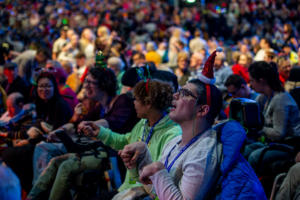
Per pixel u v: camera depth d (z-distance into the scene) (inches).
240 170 74.2
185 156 77.3
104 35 369.4
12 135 150.8
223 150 75.1
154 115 102.7
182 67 255.4
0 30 441.4
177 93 81.5
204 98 78.0
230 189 72.2
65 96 170.7
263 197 75.8
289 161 117.7
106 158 126.8
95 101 136.3
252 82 138.3
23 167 136.5
